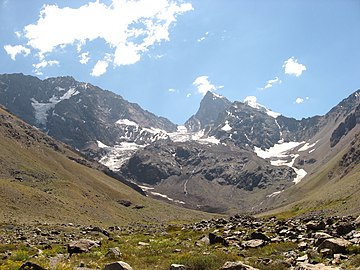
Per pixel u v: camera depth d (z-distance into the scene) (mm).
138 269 23953
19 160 175875
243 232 44656
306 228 40969
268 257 26672
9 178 148250
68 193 145000
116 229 83250
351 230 33688
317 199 166125
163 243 40062
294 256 25875
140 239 46656
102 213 140125
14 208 92562
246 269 19719
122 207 191500
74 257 28562
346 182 168875
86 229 71938
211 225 66250
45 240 45000
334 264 22109
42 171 175750
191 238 45438
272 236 38844
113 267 21297
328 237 28422
